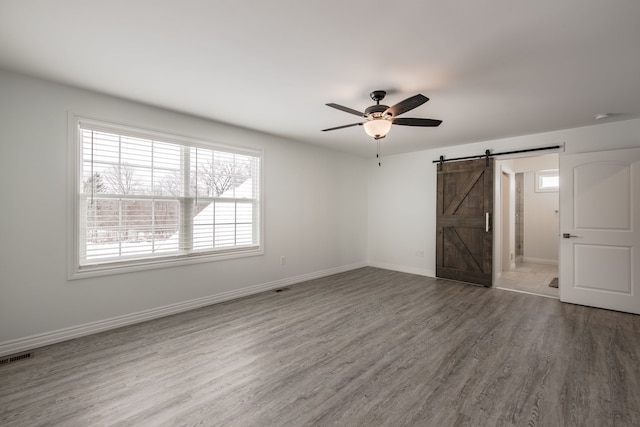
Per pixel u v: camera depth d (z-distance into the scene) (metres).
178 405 1.85
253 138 4.20
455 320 3.25
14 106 2.48
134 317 3.14
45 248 2.63
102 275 2.94
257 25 1.81
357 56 2.16
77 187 2.79
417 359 2.41
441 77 2.46
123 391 1.98
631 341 2.72
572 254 3.83
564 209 3.89
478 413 1.78
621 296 3.50
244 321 3.23
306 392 1.98
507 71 2.35
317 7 1.63
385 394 1.96
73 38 1.96
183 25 1.81
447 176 5.08
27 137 2.54
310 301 3.92
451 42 1.96
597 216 3.66
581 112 3.29
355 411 1.80
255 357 2.45
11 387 2.02
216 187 3.87
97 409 1.80
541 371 2.23
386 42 1.97
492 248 4.60
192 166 3.63
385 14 1.69
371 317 3.34
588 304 3.70
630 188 3.46
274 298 4.05
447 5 1.60
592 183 3.69
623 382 2.08
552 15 1.67
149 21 1.77
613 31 1.81
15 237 2.50
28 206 2.55
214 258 3.80
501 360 2.39
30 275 2.56
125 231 3.13
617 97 2.86
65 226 2.73
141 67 2.36
